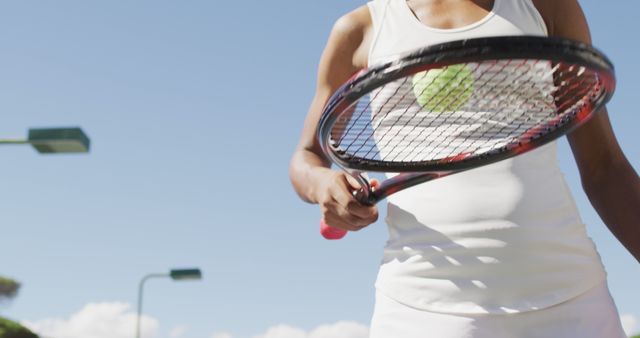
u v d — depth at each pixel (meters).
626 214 2.21
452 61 1.58
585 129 2.22
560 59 1.58
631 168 2.24
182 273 22.38
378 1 2.38
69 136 10.66
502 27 2.17
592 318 2.00
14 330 26.11
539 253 2.01
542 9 2.27
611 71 1.67
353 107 1.89
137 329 22.06
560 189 2.12
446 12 2.27
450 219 2.05
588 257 2.06
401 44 2.24
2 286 28.02
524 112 1.92
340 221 2.05
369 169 2.02
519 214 2.02
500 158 1.95
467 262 2.01
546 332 1.97
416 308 2.05
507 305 1.98
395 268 2.12
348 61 2.40
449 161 1.95
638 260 2.25
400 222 2.16
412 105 2.03
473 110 1.98
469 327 1.98
